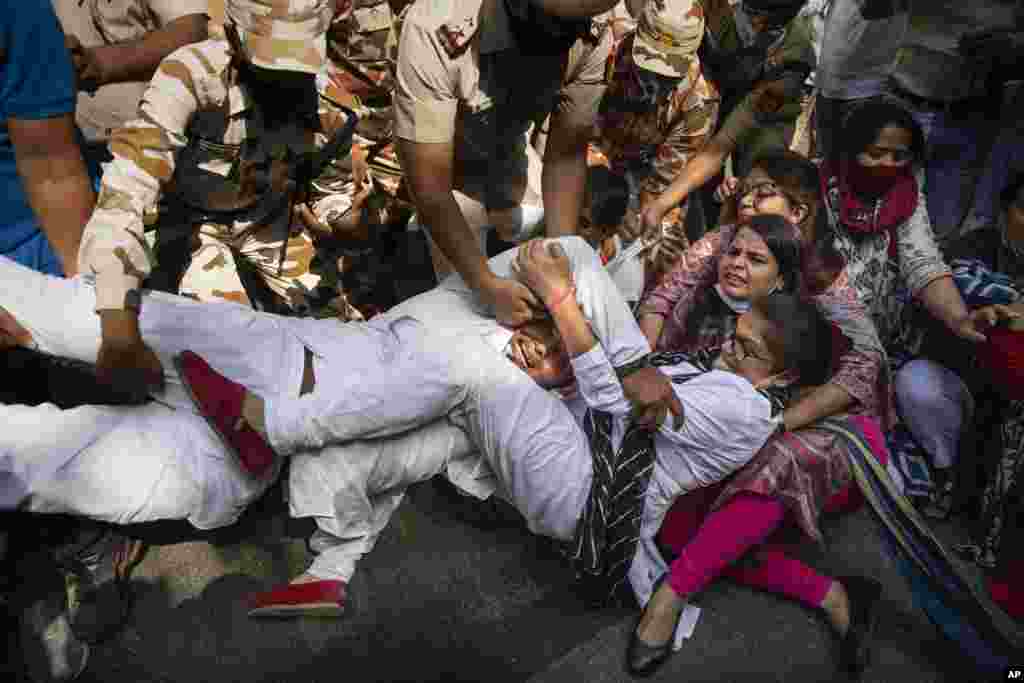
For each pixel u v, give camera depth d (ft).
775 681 6.38
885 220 7.79
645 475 6.56
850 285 7.50
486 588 6.93
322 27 6.23
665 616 6.35
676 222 8.79
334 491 6.37
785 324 6.67
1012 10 8.58
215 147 6.69
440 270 8.17
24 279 6.29
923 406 7.55
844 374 7.03
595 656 6.39
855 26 8.50
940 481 7.71
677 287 7.88
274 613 6.42
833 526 7.56
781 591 6.78
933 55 8.76
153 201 6.20
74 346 6.28
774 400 6.61
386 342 6.79
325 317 7.96
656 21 7.77
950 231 8.77
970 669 6.46
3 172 6.45
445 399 6.58
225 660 6.26
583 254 6.63
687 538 6.98
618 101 8.41
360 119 7.81
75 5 8.69
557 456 6.58
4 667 5.94
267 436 6.13
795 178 7.62
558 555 7.21
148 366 6.14
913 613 6.89
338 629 6.53
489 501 7.43
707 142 8.68
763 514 6.41
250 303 7.84
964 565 7.04
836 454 6.70
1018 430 7.06
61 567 6.22
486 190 7.79
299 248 7.77
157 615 6.48
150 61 7.41
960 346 7.88
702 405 6.39
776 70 8.46
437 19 5.81
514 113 6.85
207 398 5.99
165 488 6.07
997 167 8.50
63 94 6.15
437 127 6.03
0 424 5.82
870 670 6.47
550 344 6.81
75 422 6.01
